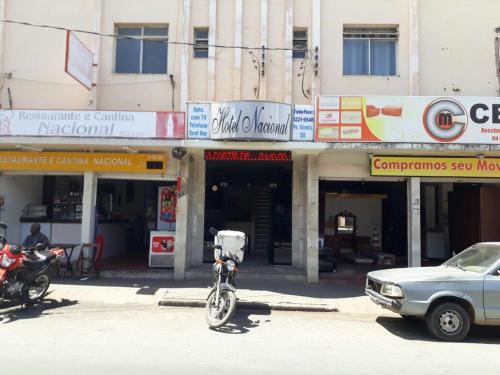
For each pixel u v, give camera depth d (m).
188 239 12.08
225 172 13.91
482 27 12.23
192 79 12.36
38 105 12.55
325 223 17.33
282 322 7.82
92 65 12.09
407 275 7.18
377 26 12.49
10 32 12.72
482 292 6.70
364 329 7.45
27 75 12.60
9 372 4.88
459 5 12.28
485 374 5.19
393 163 11.34
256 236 15.92
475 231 13.05
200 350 5.92
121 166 11.68
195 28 12.59
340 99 10.41
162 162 11.62
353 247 17.30
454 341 6.73
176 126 10.51
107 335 6.66
